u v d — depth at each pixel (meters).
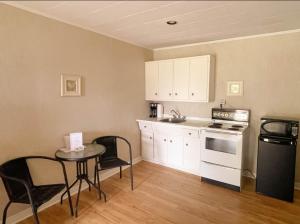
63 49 2.51
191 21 2.45
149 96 3.94
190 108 3.80
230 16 2.28
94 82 2.94
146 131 3.84
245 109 3.21
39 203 1.83
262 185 2.70
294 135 2.48
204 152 3.05
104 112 3.14
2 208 2.05
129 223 2.18
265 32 2.92
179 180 3.16
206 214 2.33
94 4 1.99
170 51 3.91
